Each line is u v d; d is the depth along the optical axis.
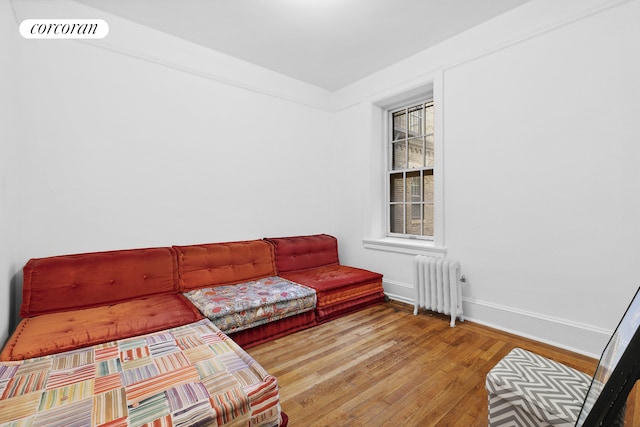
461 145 2.89
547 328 2.35
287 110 3.80
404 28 2.77
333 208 4.33
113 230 2.56
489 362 2.08
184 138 2.95
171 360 1.48
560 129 2.27
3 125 1.73
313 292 2.75
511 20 2.51
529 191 2.45
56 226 2.30
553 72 2.30
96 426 1.02
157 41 2.77
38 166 2.22
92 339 1.68
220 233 3.21
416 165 3.67
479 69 2.75
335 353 2.23
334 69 3.62
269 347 2.34
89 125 2.44
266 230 3.61
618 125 2.02
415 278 3.06
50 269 2.09
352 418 1.53
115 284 2.30
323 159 4.21
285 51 3.18
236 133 3.33
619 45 2.01
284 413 1.48
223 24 2.69
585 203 2.17
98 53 2.48
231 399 1.19
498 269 2.65
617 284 2.04
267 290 2.68
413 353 2.22
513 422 1.16
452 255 2.98
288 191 3.82
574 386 1.15
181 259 2.70
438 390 1.77
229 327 2.21
